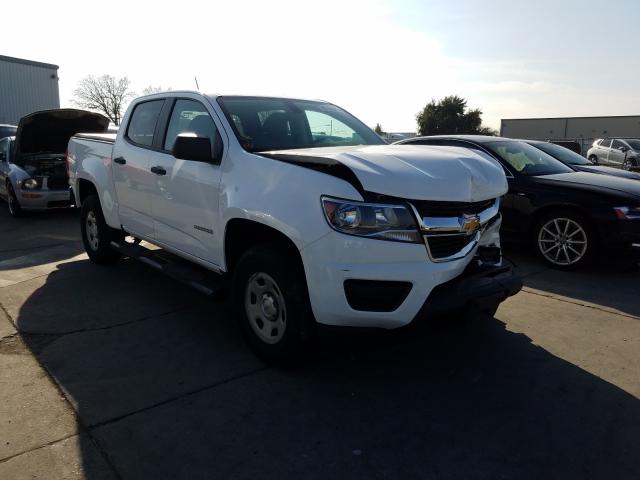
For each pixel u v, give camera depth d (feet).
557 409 10.18
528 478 8.18
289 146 13.17
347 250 9.66
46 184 30.76
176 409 10.03
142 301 16.10
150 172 15.14
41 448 8.75
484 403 10.39
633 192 19.33
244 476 8.16
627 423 9.70
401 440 9.14
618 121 167.22
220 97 13.70
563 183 20.57
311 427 9.50
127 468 8.30
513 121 184.55
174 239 14.58
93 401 10.27
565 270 20.34
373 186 9.61
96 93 176.14
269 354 11.54
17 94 81.25
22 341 13.03
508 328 14.25
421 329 10.41
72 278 18.45
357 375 11.48
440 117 219.61
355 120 16.24
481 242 11.79
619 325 14.53
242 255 11.80
